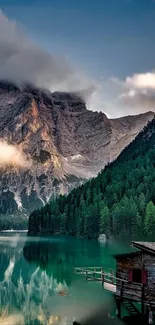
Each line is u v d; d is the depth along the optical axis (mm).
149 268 49812
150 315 48250
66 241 195125
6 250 143250
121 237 186500
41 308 59406
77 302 61781
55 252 133000
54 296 66375
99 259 109625
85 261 105625
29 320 53625
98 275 81938
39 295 67625
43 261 108062
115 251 133875
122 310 55844
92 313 55344
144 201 196750
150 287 49375
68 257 116562
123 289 51625
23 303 62375
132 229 182875
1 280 80938
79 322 51688
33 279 81438
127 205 192500
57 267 96750
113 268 91188
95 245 162750
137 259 51156
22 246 164125
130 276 51062
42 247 156625
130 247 148250
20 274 87562
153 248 49281
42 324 51812
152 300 49031
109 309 57125
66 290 70250
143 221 179625
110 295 65812
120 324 49500
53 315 55438
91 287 72562
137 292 50156
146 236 171250
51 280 80312
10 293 69625
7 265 101188
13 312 57375
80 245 164250
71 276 84375
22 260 111000
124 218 188750
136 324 49375
